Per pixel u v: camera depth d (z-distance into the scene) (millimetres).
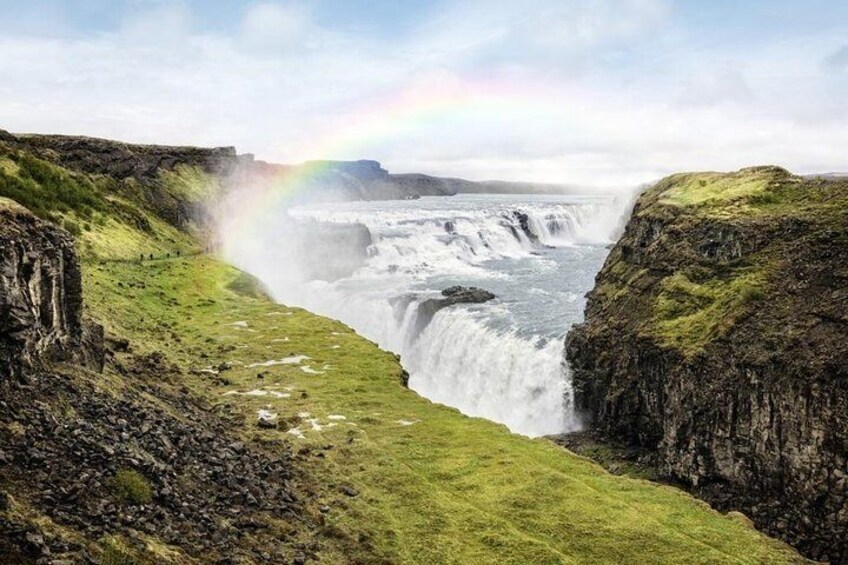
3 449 20328
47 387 26422
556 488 34406
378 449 38562
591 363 75688
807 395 50969
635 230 95188
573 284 122375
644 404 67125
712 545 29750
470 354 90188
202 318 71750
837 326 54000
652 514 32531
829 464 48969
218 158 195750
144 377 43219
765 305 61469
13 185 86875
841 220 66375
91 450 22609
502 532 29406
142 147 172375
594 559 27969
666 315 70562
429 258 151875
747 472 54656
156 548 19094
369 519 29438
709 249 75688
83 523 18172
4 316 24984
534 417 80812
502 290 116562
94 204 110312
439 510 31266
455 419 45750
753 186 89000
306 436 39750
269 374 52906
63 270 31938
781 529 50344
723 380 57812
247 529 24578
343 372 54969
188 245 129250
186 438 30031
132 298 71438
